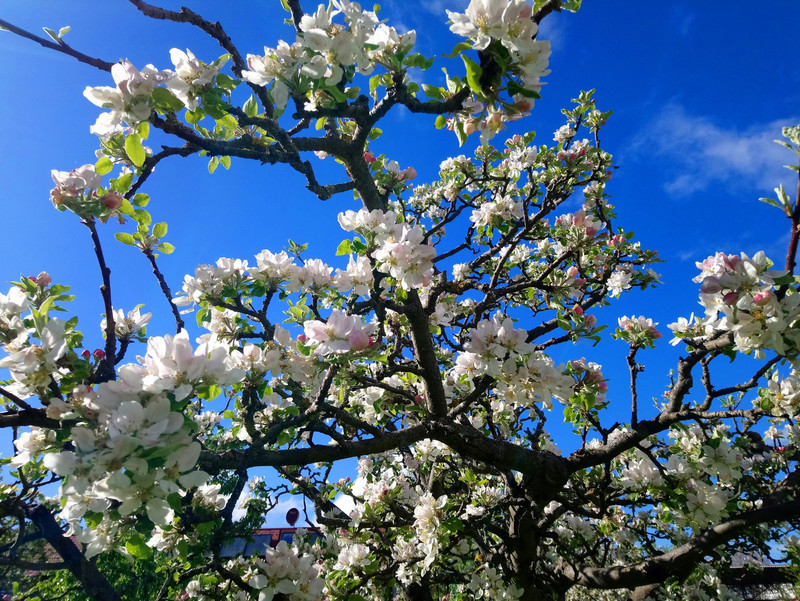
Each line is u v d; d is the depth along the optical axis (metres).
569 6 2.47
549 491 4.16
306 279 3.46
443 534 3.80
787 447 5.84
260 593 2.97
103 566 10.91
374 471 7.20
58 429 1.90
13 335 1.98
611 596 8.17
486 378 3.60
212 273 3.30
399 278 2.97
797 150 2.28
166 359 1.78
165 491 1.58
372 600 4.91
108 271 2.26
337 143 3.59
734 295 2.58
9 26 2.05
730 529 3.93
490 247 6.26
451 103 2.65
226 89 2.42
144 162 2.60
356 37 2.47
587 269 5.45
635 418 4.31
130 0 2.63
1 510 3.44
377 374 4.39
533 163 5.74
